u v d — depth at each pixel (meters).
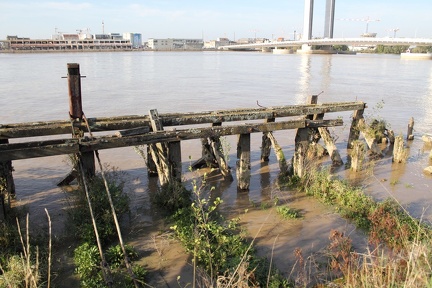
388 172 12.74
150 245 7.98
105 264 6.64
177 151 9.84
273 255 7.55
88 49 193.12
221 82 45.69
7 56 124.62
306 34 142.12
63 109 25.19
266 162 13.93
